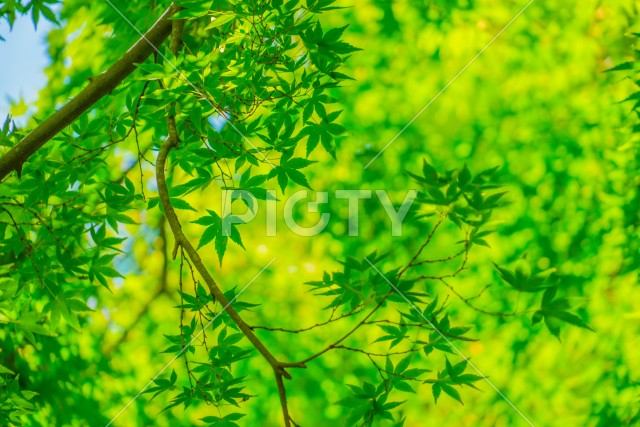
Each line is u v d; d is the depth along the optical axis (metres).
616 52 6.30
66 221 2.93
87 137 2.80
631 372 5.84
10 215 2.78
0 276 2.95
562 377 6.38
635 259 6.24
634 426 5.29
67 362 6.36
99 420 6.51
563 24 6.55
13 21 3.84
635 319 6.06
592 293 6.38
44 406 6.20
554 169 6.77
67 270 2.84
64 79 5.86
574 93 6.66
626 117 4.51
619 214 6.30
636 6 6.14
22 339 5.99
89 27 5.48
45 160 2.87
